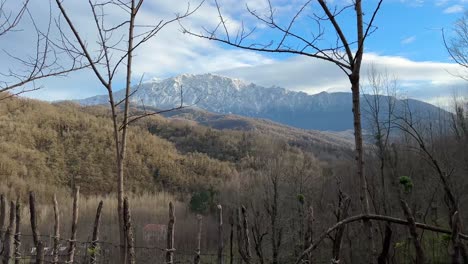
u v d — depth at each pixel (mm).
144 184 56562
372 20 3203
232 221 9086
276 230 11422
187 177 58469
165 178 58344
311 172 19266
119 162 4641
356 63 3271
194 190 53531
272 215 10312
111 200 38656
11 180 44531
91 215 31578
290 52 3416
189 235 23297
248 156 63562
